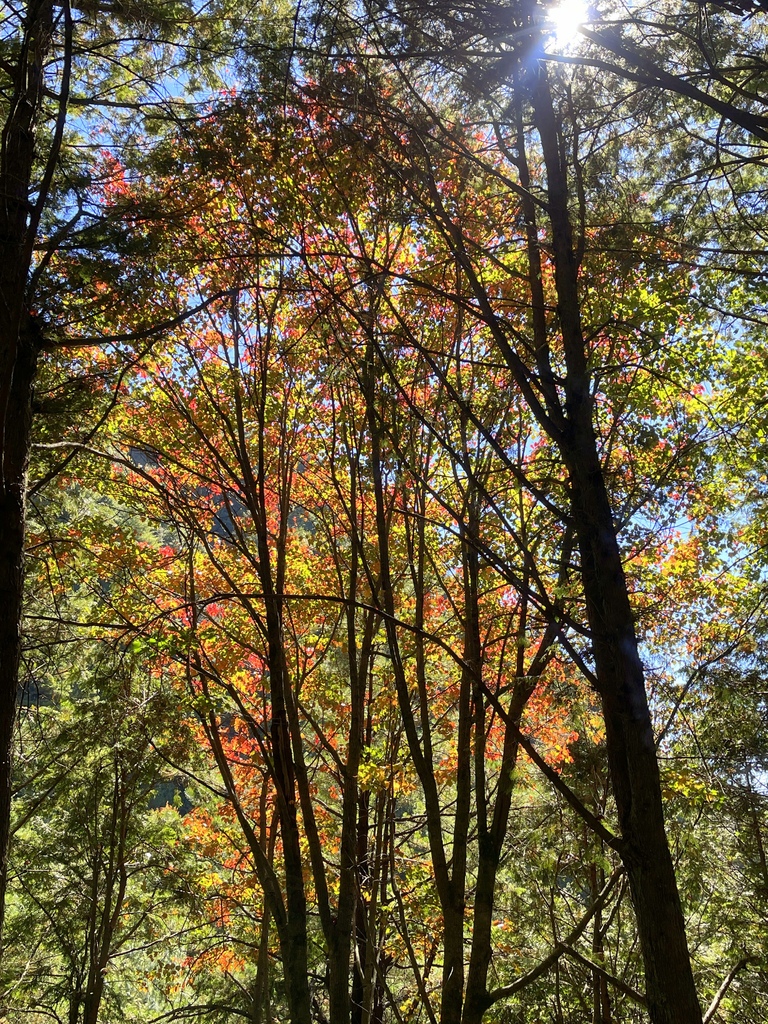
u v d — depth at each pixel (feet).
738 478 36.73
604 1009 41.50
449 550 40.63
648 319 28.43
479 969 29.71
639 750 18.30
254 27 27.50
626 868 18.31
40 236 25.11
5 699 21.02
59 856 50.98
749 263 29.32
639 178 28.09
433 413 32.63
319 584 45.03
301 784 34.19
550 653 29.78
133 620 40.24
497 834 31.27
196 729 47.19
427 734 33.27
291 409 39.60
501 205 30.78
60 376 32.65
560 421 21.12
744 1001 39.42
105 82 30.78
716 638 38.11
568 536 30.40
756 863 40.11
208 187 31.35
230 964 53.01
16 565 22.02
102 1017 56.34
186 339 37.22
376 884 39.40
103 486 42.01
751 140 27.50
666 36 22.91
